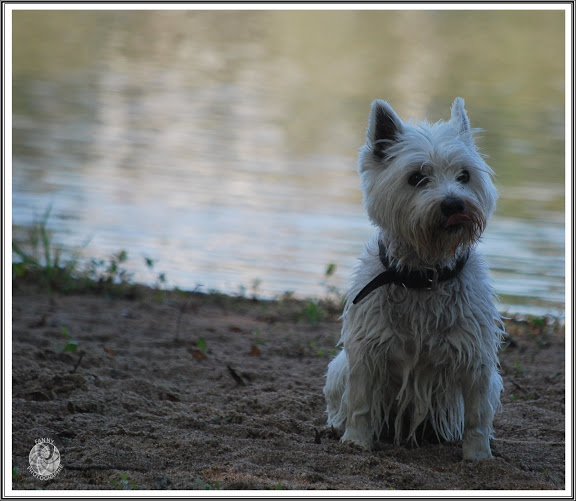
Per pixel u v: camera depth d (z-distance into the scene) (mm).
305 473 6008
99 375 8508
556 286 13422
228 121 25250
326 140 23172
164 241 14984
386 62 35719
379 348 6734
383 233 6988
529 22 45406
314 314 11805
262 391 8438
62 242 14664
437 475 6234
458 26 44594
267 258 14453
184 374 8938
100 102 27375
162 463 6172
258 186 18500
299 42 40438
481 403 6648
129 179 18797
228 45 39906
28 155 20484
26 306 11414
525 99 28266
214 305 12539
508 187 18703
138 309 11867
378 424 7105
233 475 5902
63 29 41969
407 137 6910
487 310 6688
